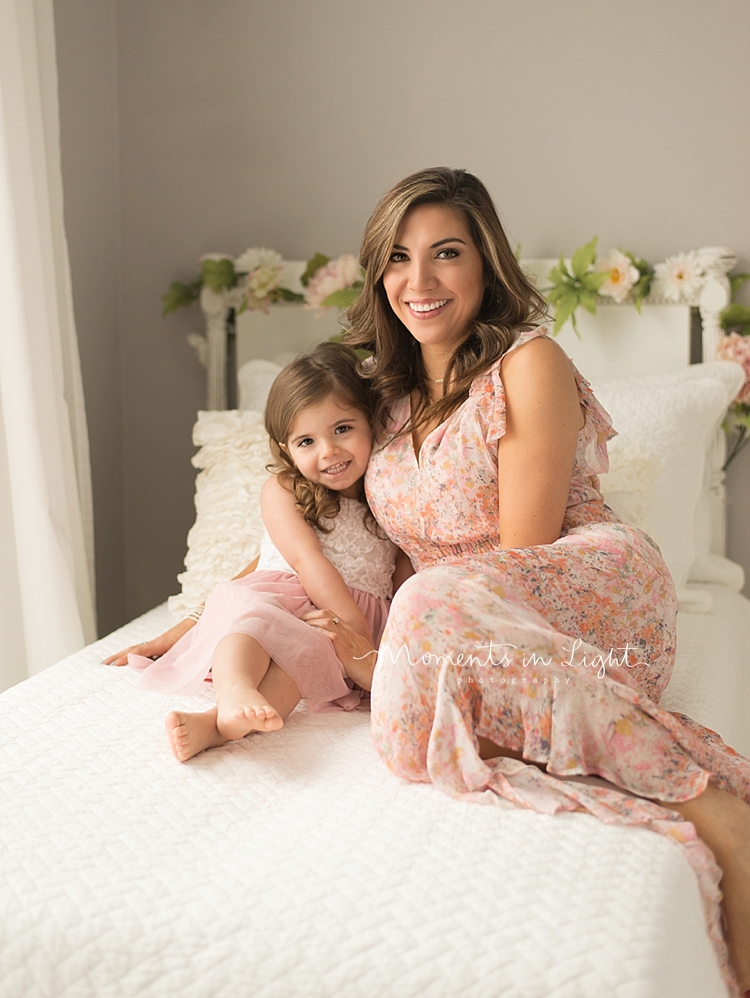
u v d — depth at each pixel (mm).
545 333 1604
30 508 2076
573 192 2729
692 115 2629
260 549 2014
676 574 2221
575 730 1194
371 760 1335
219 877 1004
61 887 986
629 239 2709
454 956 863
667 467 2281
